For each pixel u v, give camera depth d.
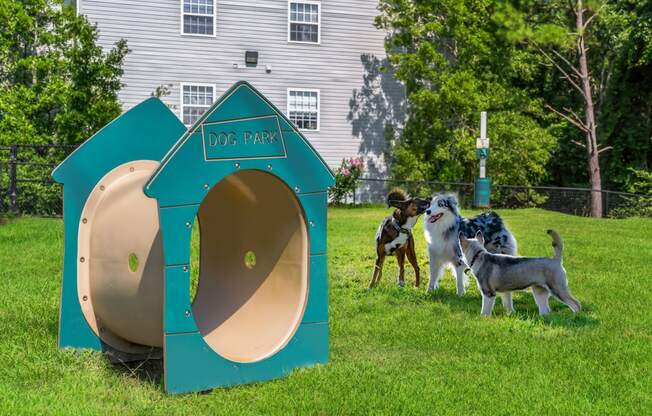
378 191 29.12
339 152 28.77
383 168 29.41
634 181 32.41
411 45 29.20
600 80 35.56
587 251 13.24
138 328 6.07
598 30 33.69
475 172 29.23
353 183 26.80
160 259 5.87
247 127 5.53
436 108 28.30
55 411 4.84
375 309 8.34
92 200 6.57
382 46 29.20
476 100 28.30
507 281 7.70
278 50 27.62
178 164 5.22
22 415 4.76
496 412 5.00
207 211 7.18
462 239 8.03
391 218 9.55
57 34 22.69
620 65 32.31
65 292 6.43
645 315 7.99
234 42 26.97
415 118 29.41
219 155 5.39
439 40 30.39
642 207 26.27
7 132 20.34
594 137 30.30
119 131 6.75
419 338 6.97
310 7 27.98
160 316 5.85
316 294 5.98
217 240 7.17
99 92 22.17
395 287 9.50
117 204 6.45
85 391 5.38
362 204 27.69
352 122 28.92
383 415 4.92
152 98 6.94
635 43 31.12
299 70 27.98
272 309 6.20
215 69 26.78
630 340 6.91
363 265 11.69
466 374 5.88
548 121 35.56
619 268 11.36
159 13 25.94
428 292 9.22
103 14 25.27
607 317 7.85
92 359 6.27
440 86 28.69
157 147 6.96
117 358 6.52
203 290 7.05
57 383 5.57
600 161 34.06
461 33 28.61
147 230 6.06
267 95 27.58
